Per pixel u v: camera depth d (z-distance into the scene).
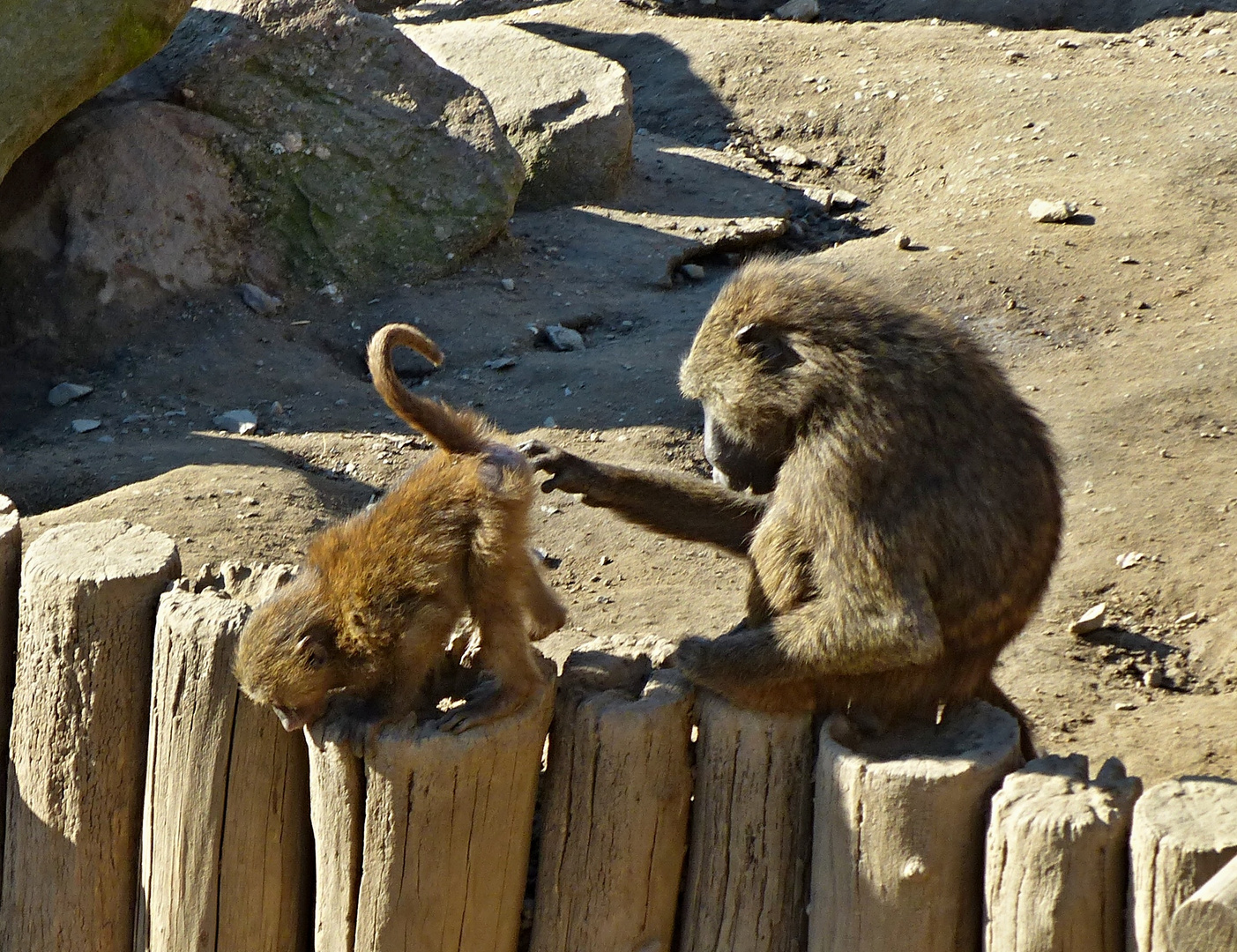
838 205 19.11
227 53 15.86
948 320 6.01
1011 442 5.64
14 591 6.25
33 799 6.04
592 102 19.03
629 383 13.82
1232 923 3.73
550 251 17.27
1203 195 16.77
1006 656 9.47
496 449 5.63
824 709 5.63
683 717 5.34
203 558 9.88
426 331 15.07
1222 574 9.99
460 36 20.91
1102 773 4.80
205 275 15.06
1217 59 21.66
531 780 5.39
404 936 5.33
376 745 5.17
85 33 12.61
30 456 12.38
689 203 18.97
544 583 6.08
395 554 5.32
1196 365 12.98
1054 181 17.73
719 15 26.89
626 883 5.35
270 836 5.68
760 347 5.89
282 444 12.76
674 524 6.79
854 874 4.97
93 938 6.09
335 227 15.85
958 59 22.27
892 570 5.46
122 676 5.84
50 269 14.40
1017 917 4.62
